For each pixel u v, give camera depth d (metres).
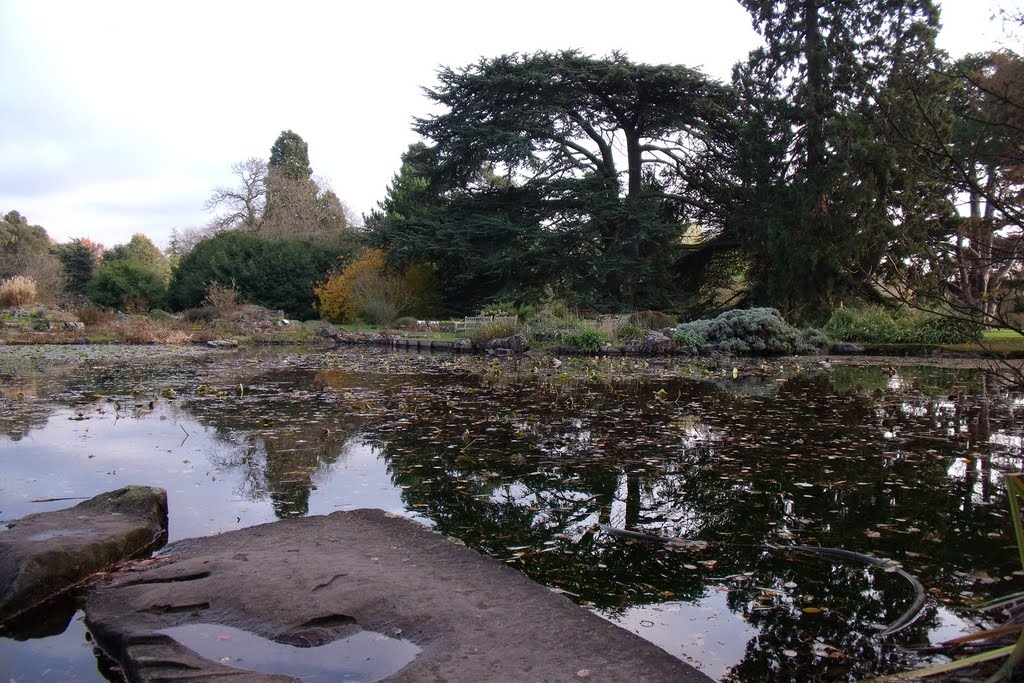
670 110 23.92
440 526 3.74
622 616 2.68
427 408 7.67
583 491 4.38
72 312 24.94
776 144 20.70
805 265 19.52
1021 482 2.06
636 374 11.62
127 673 2.26
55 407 7.82
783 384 10.14
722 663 2.32
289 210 42.16
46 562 2.89
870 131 17.80
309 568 2.99
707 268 26.72
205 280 30.44
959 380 10.62
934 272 3.03
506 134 22.38
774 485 4.49
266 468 4.95
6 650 2.46
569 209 23.91
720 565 3.19
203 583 2.84
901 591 2.89
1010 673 1.92
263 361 14.77
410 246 24.05
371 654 2.35
